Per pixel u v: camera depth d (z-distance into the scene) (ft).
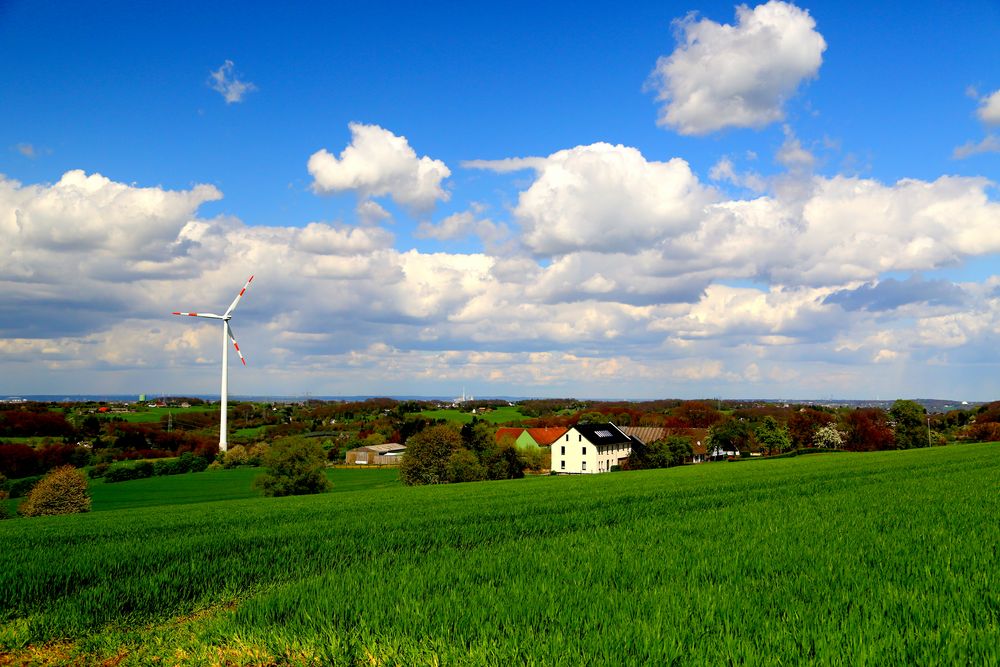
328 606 35.73
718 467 216.95
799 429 410.72
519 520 78.54
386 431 469.98
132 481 303.89
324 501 140.26
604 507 92.12
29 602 44.01
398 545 60.95
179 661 30.76
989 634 26.99
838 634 27.45
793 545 50.83
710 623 30.40
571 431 366.43
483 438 280.92
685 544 53.31
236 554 58.44
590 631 29.66
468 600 35.86
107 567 53.62
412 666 26.58
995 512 67.36
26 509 192.95
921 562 42.65
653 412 540.11
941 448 279.28
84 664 32.45
